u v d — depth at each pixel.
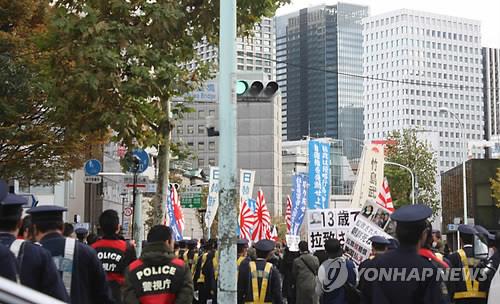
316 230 13.90
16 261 5.27
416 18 178.50
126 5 12.27
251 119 87.06
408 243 5.80
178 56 13.01
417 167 58.62
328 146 21.14
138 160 15.89
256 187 85.81
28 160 19.55
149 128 13.85
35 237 6.72
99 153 21.69
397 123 175.25
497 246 9.60
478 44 185.25
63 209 6.77
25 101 17.44
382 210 11.61
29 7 18.25
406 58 176.00
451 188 68.31
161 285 6.99
